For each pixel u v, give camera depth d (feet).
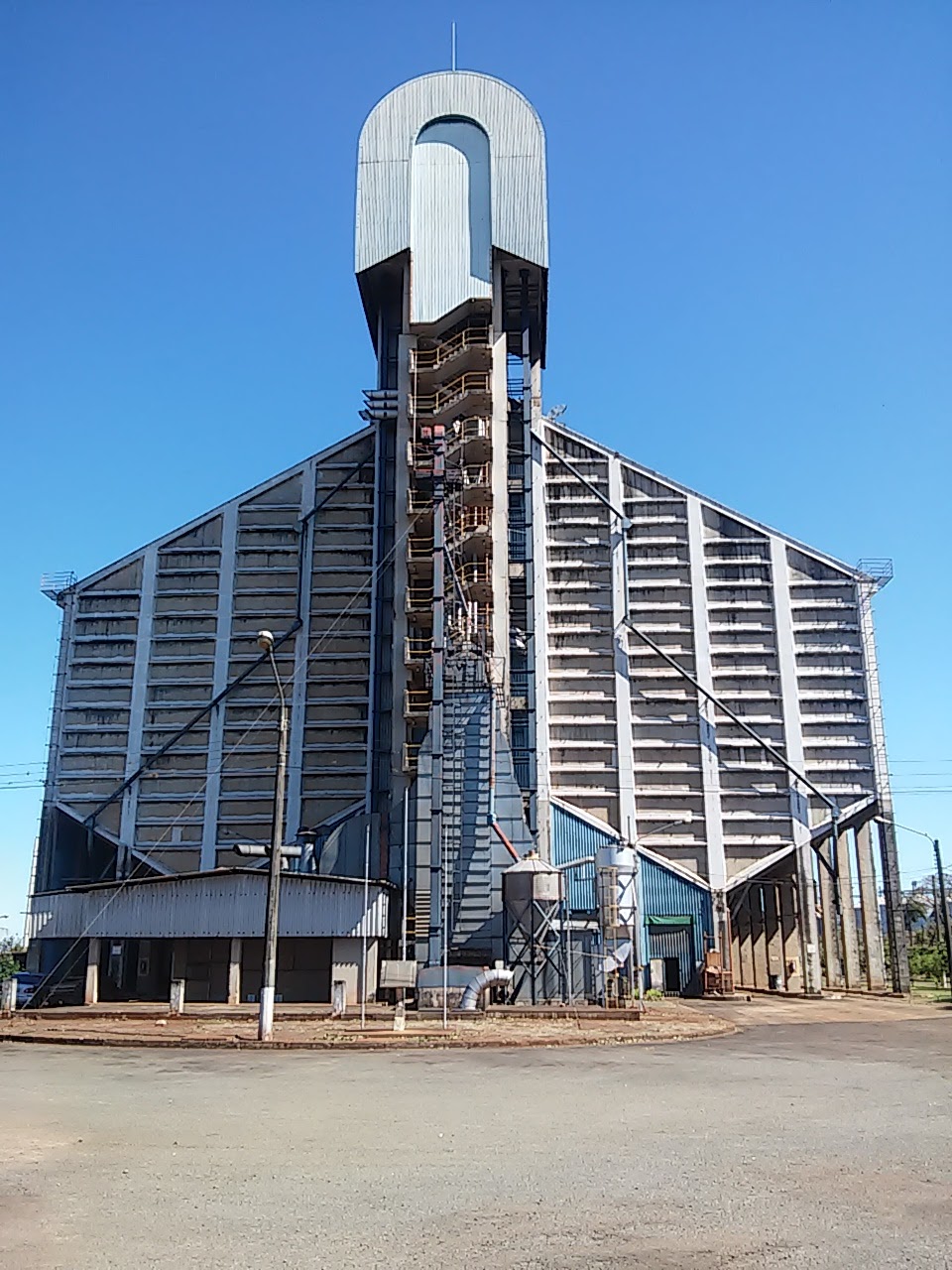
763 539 209.87
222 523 213.05
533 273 201.67
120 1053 90.38
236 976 145.07
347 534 209.67
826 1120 48.37
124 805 199.72
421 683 184.75
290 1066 76.64
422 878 151.64
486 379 192.34
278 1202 32.12
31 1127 47.11
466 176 201.67
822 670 203.62
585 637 205.36
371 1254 26.63
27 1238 28.17
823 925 213.46
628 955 139.95
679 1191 33.35
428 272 195.42
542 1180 34.96
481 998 125.39
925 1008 158.51
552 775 198.39
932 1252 26.66
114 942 162.91
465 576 182.80
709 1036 106.93
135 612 210.18
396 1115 50.21
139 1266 25.76
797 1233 28.40
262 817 196.34
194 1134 44.88
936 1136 43.80
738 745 200.34
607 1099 56.18
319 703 200.23
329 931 146.20
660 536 210.18
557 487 212.43
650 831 196.13
